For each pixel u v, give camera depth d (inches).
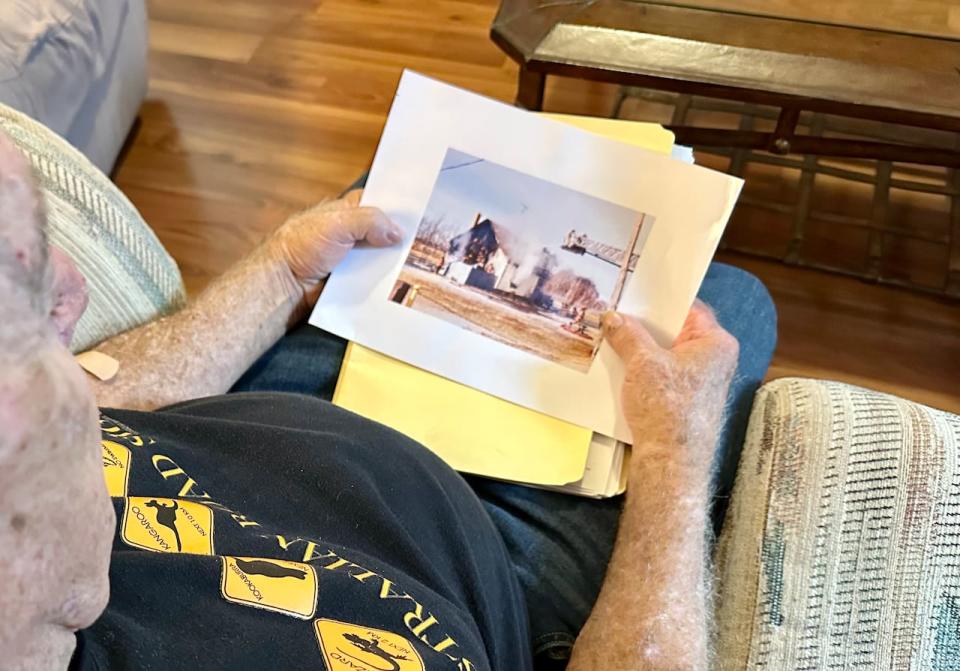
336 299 26.5
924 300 50.4
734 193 24.4
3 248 7.3
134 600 14.1
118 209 26.5
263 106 60.9
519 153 25.7
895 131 56.0
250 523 17.5
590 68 37.8
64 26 44.3
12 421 7.6
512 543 24.4
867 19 39.0
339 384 26.0
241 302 26.0
